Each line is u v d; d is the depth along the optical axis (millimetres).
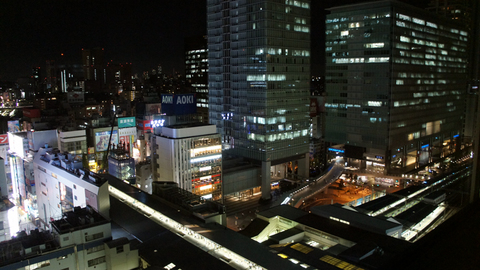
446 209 122812
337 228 97625
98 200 88688
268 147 179375
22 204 174625
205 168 157875
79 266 68125
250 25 179500
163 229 79875
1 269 59781
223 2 198750
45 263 64375
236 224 146875
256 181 184375
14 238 69875
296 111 192375
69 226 69562
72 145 195625
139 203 96000
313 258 78625
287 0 180750
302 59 192125
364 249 81188
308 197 163000
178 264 65188
